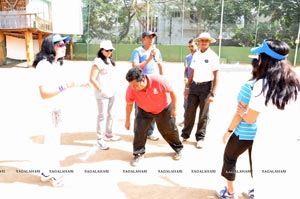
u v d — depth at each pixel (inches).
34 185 127.4
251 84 95.8
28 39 703.1
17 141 180.5
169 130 152.2
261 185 94.6
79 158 158.1
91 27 1213.7
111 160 156.9
